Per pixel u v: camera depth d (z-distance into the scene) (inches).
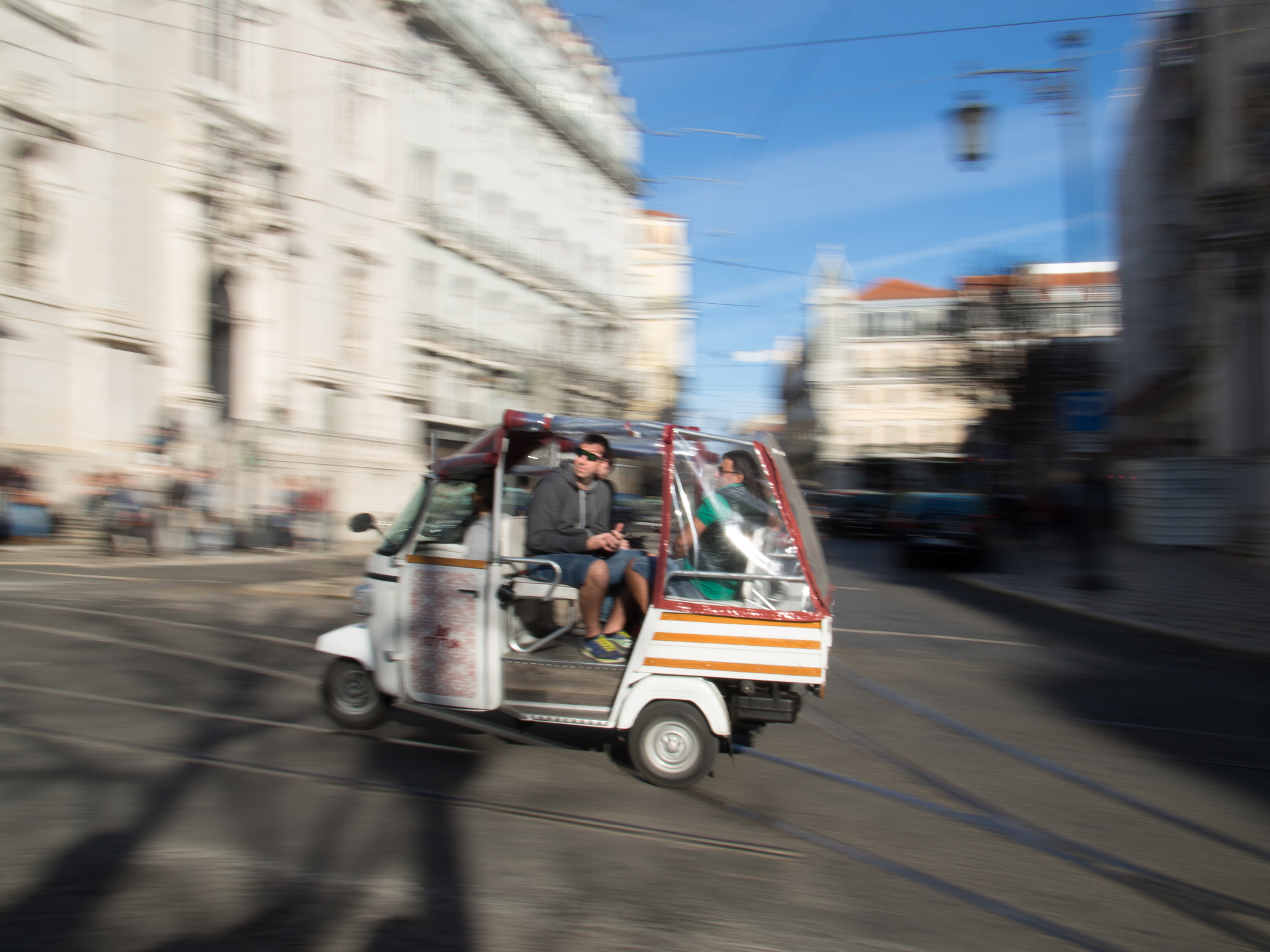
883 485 2837.1
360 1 1197.7
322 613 446.9
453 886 155.9
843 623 504.4
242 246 1016.2
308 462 1036.5
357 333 1224.2
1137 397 1566.2
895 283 3233.3
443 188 1386.6
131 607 431.2
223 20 1010.7
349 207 1190.9
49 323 807.1
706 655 214.2
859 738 264.7
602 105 1908.2
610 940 140.7
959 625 517.0
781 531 218.8
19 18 775.7
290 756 220.2
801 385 3535.9
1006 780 232.2
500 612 224.2
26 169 802.2
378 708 241.0
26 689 263.4
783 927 148.0
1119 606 602.9
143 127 904.9
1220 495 1065.5
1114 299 1729.8
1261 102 774.5
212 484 840.3
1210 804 220.5
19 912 140.7
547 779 213.3
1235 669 407.8
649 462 259.6
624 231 2086.6
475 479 232.7
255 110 1036.5
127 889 149.2
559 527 236.2
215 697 268.7
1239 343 1013.8
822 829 191.9
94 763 205.9
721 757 238.4
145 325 907.4
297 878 155.9
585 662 221.1
